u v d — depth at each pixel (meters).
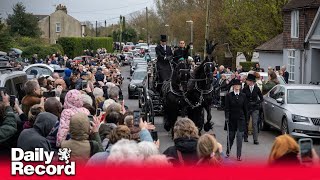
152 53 68.69
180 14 77.25
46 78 15.12
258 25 47.47
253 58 61.38
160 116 21.89
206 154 6.07
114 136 6.93
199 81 15.68
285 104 17.31
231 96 13.41
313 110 16.56
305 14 34.72
